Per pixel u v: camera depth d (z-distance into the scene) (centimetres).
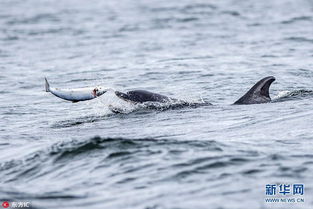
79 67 9519
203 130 5062
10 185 4059
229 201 3422
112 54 10494
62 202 3600
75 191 3778
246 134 4816
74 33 13012
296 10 14975
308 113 5331
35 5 18488
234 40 11294
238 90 7369
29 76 9012
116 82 8244
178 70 8800
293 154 4178
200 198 3488
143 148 4406
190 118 5569
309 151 4241
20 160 4572
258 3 16688
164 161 4112
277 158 4091
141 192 3650
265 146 4400
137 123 5553
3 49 11506
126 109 6056
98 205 3516
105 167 4128
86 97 5756
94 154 4378
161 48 10819
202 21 13800
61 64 9862
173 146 4419
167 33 12444
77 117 6194
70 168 4216
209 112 5762
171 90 7544
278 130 4869
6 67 9800
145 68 9094
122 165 4119
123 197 3600
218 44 10962
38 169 4306
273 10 15175
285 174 3803
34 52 11094
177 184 3725
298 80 7744
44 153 4575
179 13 15212
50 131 5619
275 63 9031
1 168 4466
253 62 9194
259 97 6088
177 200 3481
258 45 10675
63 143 4703
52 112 6619
